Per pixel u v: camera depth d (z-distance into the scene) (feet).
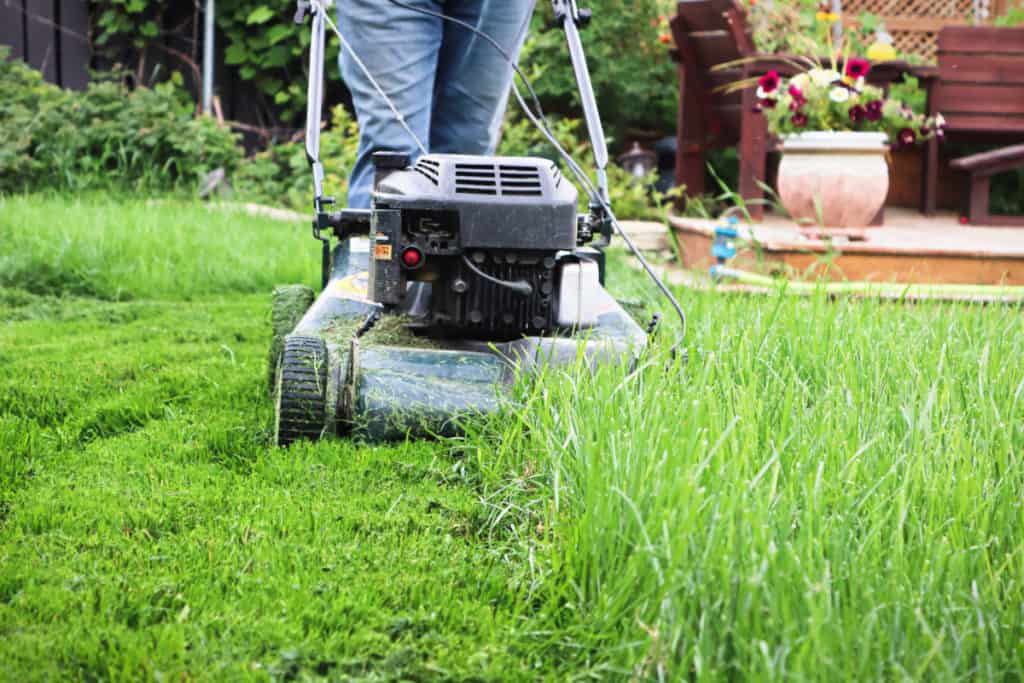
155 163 36.37
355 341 11.89
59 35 40.98
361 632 7.76
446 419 11.61
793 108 24.88
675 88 38.34
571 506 9.18
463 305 11.92
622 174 34.24
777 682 6.48
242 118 43.34
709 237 26.20
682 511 7.67
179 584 8.34
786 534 7.76
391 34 14.46
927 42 40.01
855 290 19.79
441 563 8.99
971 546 8.09
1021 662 7.00
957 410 11.09
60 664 7.16
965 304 20.74
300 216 32.63
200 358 16.69
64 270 22.70
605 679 7.33
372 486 10.59
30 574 8.41
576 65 14.20
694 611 7.16
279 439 11.57
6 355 16.29
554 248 11.56
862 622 6.89
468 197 11.39
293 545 9.07
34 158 34.60
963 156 36.60
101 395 14.15
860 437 10.03
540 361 12.05
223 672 7.17
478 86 15.75
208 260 24.54
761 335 13.89
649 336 12.88
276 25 41.39
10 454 11.27
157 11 42.32
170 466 11.12
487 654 7.62
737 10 29.27
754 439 9.23
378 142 14.78
